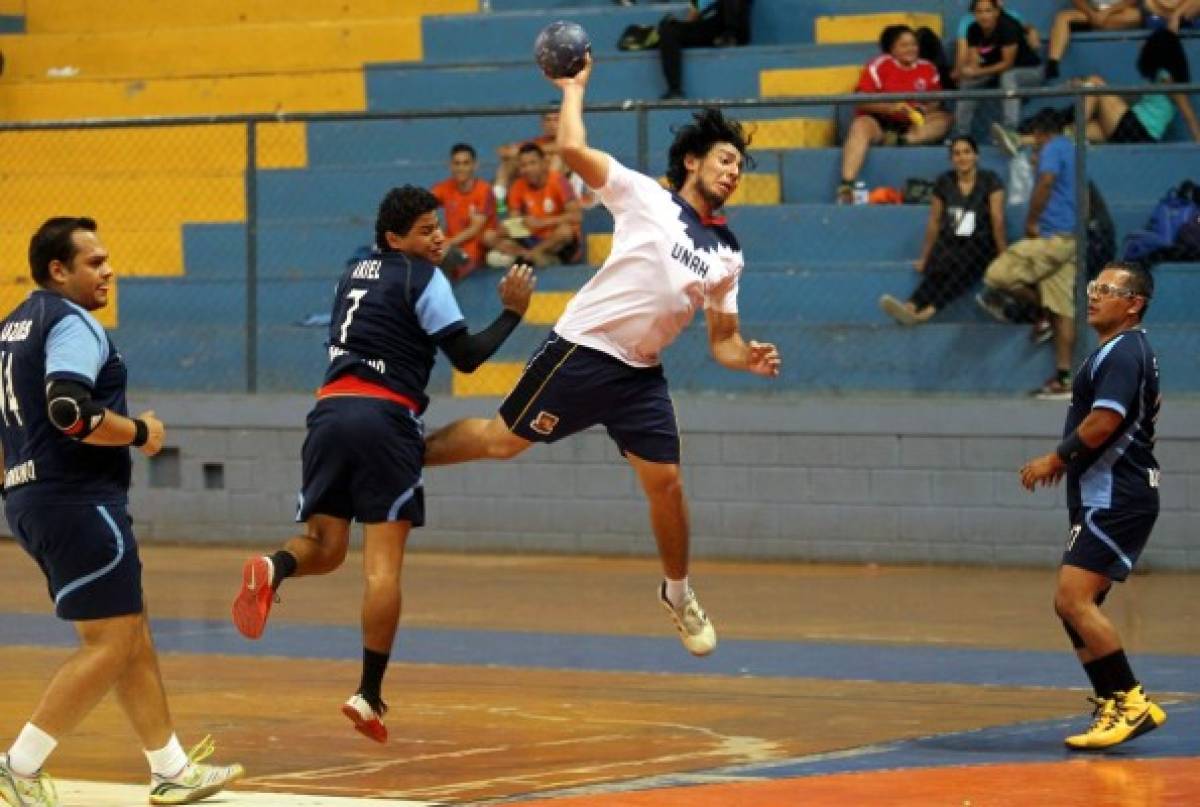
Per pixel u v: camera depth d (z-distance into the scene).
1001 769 11.30
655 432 11.92
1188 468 20.81
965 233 22.34
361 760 11.82
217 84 29.73
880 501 21.94
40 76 31.23
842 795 10.51
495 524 23.55
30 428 10.03
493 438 11.95
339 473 11.60
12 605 19.52
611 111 22.97
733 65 26.66
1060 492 21.23
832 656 16.02
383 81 28.80
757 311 23.53
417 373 11.73
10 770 10.02
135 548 10.25
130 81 30.03
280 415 24.30
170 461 24.98
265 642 16.94
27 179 28.81
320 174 27.00
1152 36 24.19
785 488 22.33
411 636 17.28
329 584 20.97
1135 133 23.83
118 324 26.72
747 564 22.31
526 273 11.91
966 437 21.56
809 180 24.81
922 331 22.45
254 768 11.59
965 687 14.50
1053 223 21.89
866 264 23.16
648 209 11.53
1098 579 12.04
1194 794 10.52
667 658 15.98
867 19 26.89
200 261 27.14
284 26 30.03
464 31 29.17
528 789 10.88
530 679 14.96
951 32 26.84
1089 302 12.29
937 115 24.75
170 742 10.51
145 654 10.43
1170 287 21.80
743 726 12.96
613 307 11.66
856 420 21.98
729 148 11.62
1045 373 21.92
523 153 24.42
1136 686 12.09
